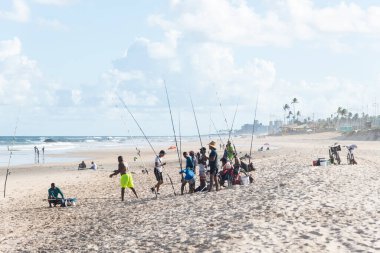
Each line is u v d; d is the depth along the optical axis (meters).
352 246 8.16
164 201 16.89
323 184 16.42
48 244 11.69
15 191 27.02
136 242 10.11
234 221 10.96
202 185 18.95
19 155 78.88
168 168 40.31
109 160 59.66
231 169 19.45
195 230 10.52
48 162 59.56
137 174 34.84
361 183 16.83
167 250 8.97
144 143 152.25
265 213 11.56
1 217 17.34
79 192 24.69
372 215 10.89
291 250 8.03
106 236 11.55
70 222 15.13
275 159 37.88
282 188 16.08
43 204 20.89
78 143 149.38
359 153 47.03
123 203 18.14
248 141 138.00
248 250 8.18
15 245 12.13
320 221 10.33
